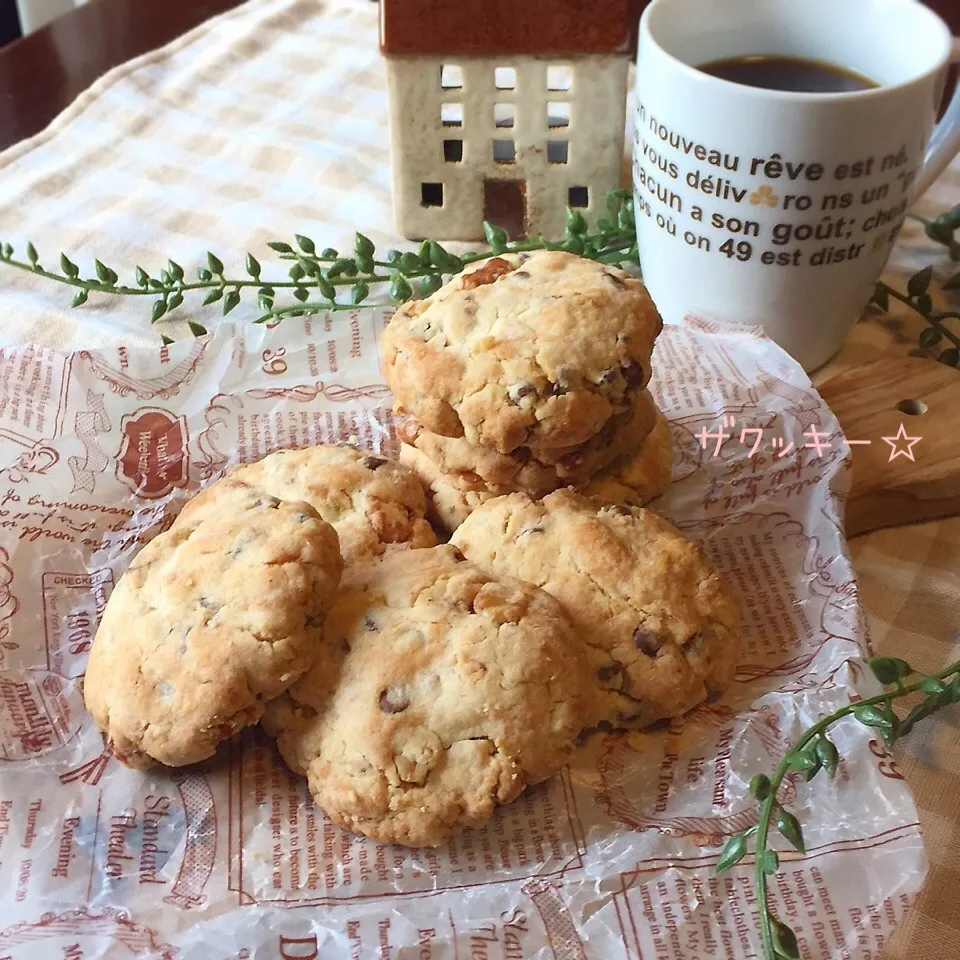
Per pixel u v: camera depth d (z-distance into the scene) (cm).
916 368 34
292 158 46
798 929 21
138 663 24
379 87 52
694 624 25
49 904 22
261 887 23
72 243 41
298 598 24
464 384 26
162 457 31
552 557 26
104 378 32
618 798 24
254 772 25
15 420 31
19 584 28
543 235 41
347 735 23
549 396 26
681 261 33
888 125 29
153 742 23
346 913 22
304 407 32
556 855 23
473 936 22
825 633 26
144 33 55
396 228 42
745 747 24
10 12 75
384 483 28
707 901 22
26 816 23
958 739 26
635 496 29
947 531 31
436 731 23
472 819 23
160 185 45
